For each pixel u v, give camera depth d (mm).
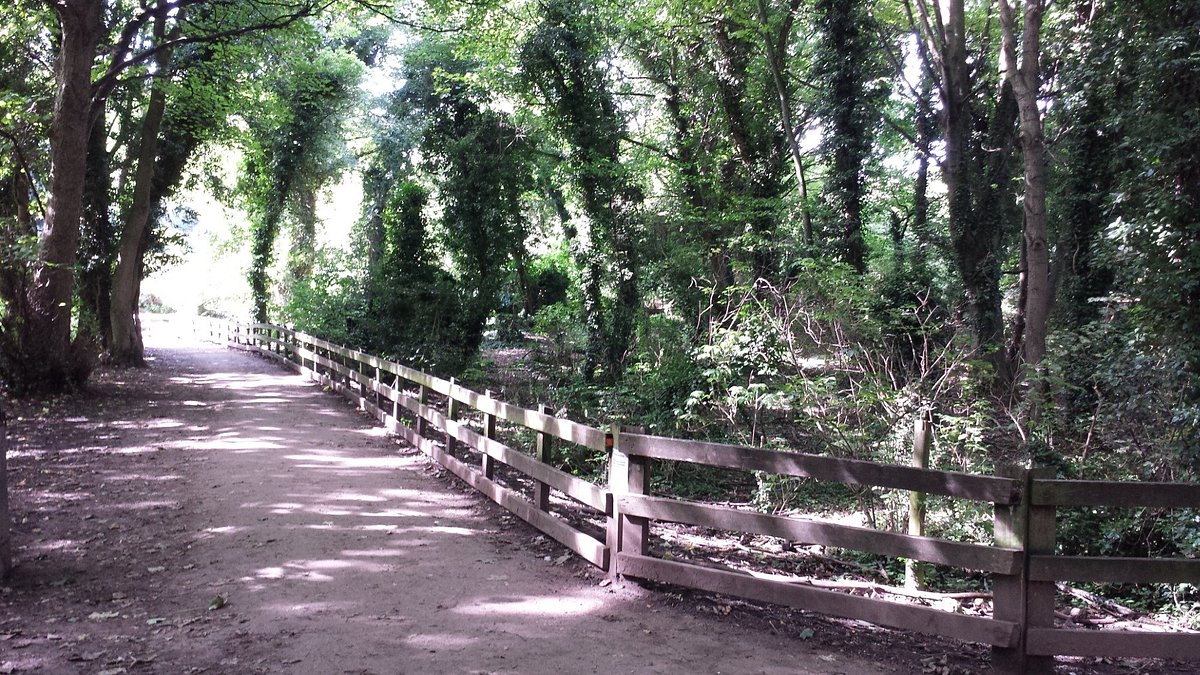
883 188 24875
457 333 19234
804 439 9414
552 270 28750
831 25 17562
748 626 4867
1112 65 11273
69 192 13953
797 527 4711
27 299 13984
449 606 4980
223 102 21031
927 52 20578
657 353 12875
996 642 4203
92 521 6910
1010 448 8852
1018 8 19391
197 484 8312
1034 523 4223
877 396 8266
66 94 13664
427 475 8961
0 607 4871
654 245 16156
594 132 16719
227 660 4102
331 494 7934
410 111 26703
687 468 10625
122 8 17625
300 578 5477
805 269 10844
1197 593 6770
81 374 15023
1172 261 9641
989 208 18516
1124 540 7430
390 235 20469
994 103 21203
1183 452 7984
